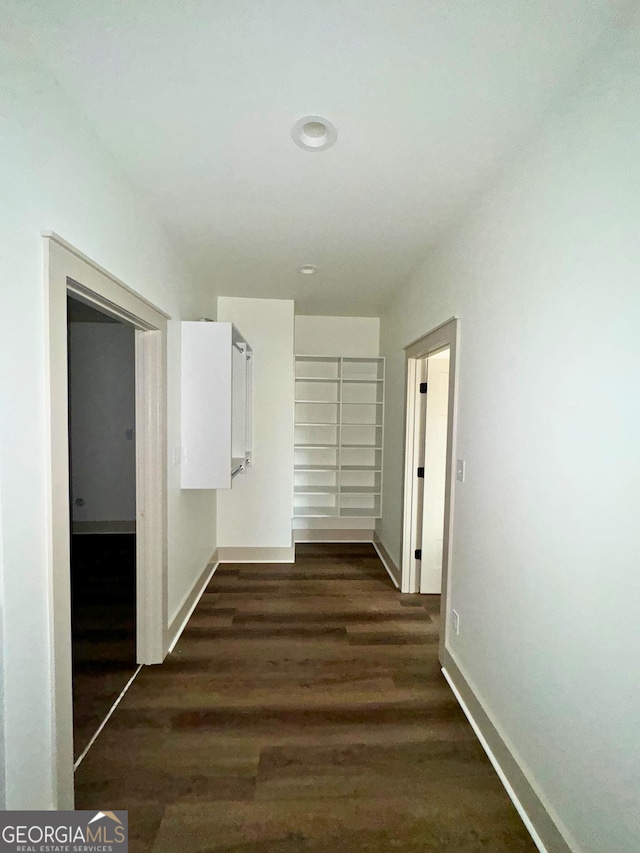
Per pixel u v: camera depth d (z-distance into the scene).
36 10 0.96
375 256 2.50
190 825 1.33
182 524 2.56
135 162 1.57
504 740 1.52
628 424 0.97
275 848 1.27
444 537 2.17
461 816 1.37
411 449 3.08
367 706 1.88
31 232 1.08
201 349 2.50
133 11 0.97
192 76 1.15
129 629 2.50
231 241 2.29
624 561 0.98
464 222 1.96
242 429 3.20
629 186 0.97
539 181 1.34
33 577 1.10
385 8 0.95
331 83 1.17
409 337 2.97
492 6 0.93
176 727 1.73
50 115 1.15
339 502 3.88
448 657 2.08
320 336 4.23
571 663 1.17
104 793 1.43
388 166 1.57
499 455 1.61
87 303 1.52
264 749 1.62
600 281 1.07
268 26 1.00
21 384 1.05
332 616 2.71
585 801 1.10
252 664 2.17
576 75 1.12
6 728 1.01
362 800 1.42
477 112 1.28
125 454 4.59
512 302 1.52
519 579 1.45
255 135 1.41
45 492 1.14
